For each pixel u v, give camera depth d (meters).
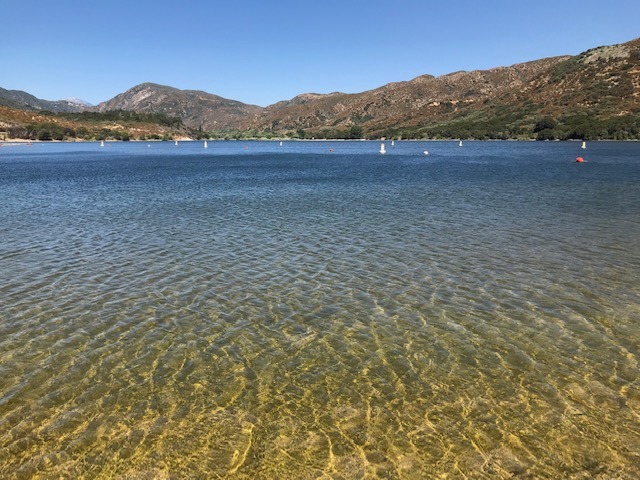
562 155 89.12
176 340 11.02
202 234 21.77
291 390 9.01
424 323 11.86
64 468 7.02
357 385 9.17
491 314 12.35
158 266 16.61
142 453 7.34
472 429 7.84
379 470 6.97
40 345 10.74
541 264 16.52
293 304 13.12
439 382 9.24
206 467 7.05
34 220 25.55
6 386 9.10
